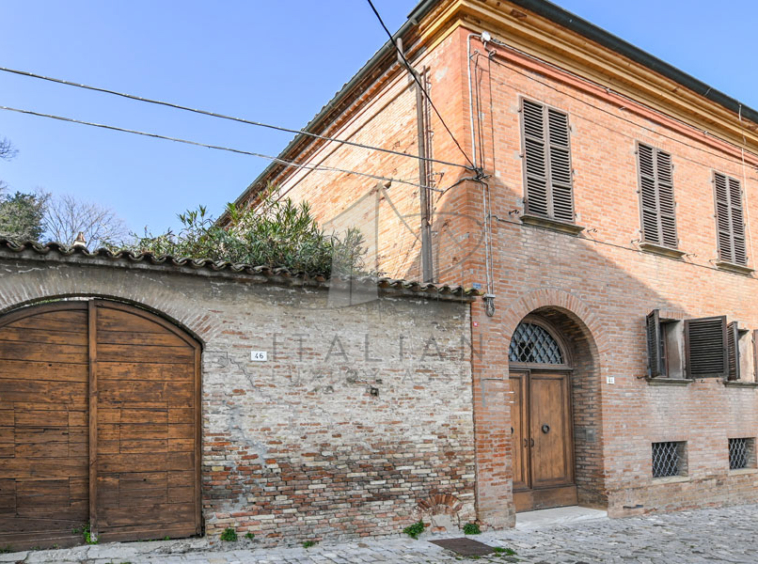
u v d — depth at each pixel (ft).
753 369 44.91
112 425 23.61
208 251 31.65
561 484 35.37
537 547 27.35
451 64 33.94
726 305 44.04
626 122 40.47
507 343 32.09
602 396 35.32
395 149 38.40
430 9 34.65
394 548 25.89
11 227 82.74
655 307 39.27
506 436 31.22
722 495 40.73
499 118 34.19
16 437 22.22
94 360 23.50
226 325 25.48
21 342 22.59
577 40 37.09
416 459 28.66
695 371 38.47
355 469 27.20
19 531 21.91
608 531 31.01
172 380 24.72
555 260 34.81
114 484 23.38
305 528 25.84
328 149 46.85
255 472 25.20
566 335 36.86
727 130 46.83
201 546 23.88
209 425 24.64
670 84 41.75
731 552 27.27
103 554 22.24
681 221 42.39
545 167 35.53
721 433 41.63
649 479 36.76
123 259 23.58
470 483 29.86
